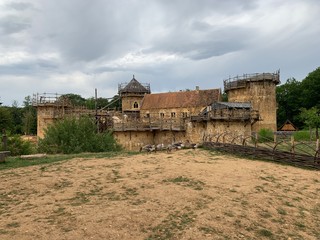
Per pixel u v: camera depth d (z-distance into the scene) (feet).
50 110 169.78
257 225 30.25
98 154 73.61
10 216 29.43
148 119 167.53
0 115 209.67
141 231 26.63
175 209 32.32
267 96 163.73
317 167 56.90
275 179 48.98
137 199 35.17
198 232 26.99
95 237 24.97
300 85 269.85
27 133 281.33
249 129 145.69
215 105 153.79
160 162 60.59
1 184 41.57
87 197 35.86
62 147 91.04
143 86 219.61
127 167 54.54
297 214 34.35
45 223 27.53
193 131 153.79
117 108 250.78
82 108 192.24
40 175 47.09
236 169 55.67
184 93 193.26
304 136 140.77
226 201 35.96
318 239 28.68
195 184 42.86
